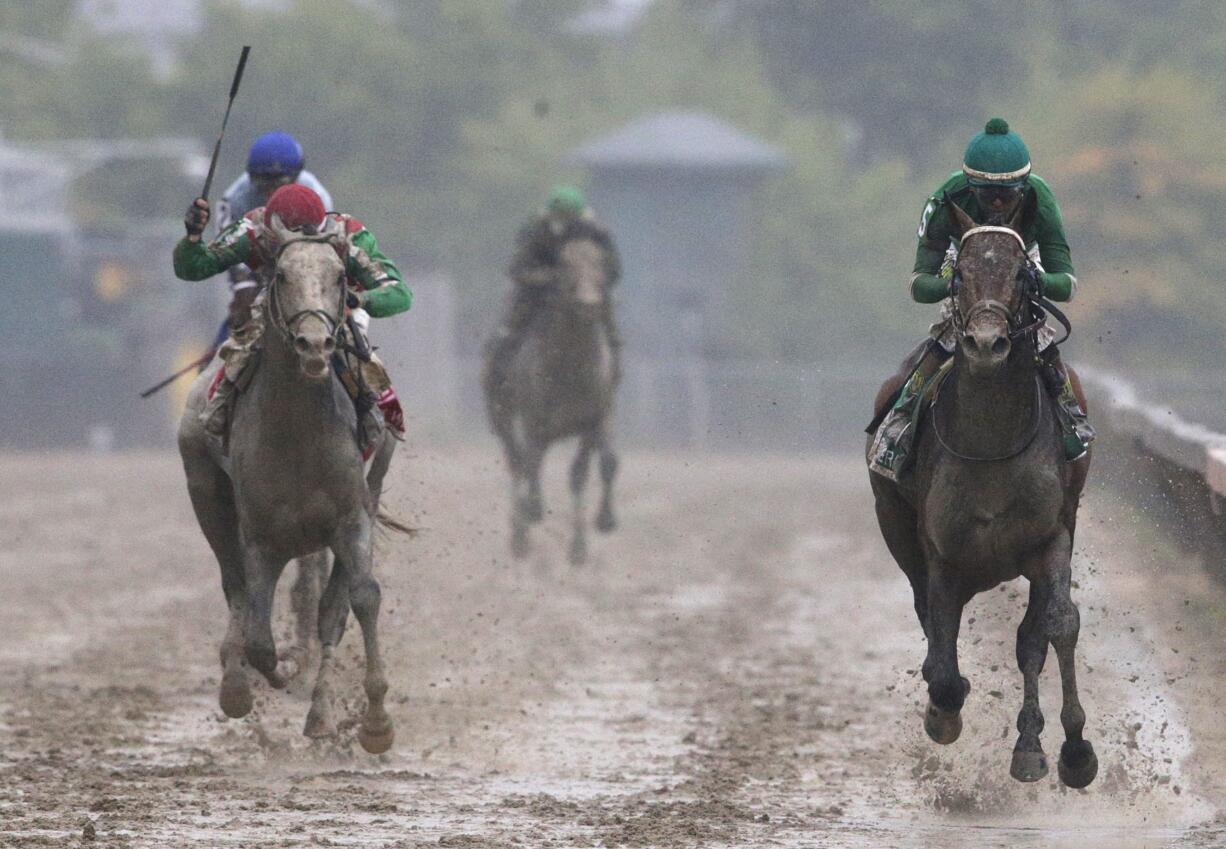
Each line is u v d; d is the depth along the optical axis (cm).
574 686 1188
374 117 5622
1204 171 5016
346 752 950
